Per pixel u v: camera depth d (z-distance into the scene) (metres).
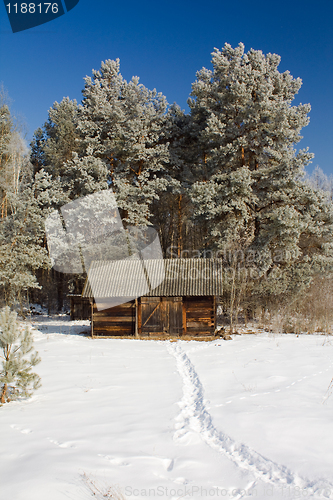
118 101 35.53
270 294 24.50
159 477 5.02
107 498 4.33
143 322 20.73
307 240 26.38
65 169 33.53
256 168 29.06
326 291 24.98
